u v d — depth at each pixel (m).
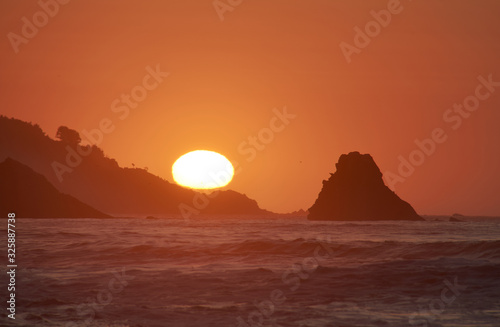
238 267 63.47
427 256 73.81
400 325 36.50
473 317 38.44
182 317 39.09
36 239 104.62
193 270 60.56
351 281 52.56
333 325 36.53
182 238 111.69
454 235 128.38
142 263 68.38
